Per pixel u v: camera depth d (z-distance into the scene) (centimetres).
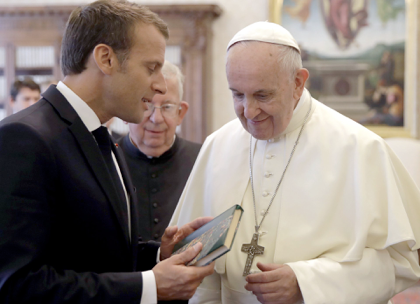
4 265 138
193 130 639
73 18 172
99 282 152
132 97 173
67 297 146
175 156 285
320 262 179
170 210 271
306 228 187
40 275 144
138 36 169
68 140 161
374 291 179
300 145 201
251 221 202
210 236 162
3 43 654
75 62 169
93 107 173
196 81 636
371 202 184
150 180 276
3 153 145
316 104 213
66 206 157
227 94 655
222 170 217
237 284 196
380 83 636
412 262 195
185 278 153
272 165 204
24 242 141
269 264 175
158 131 270
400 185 197
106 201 164
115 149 200
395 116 634
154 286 154
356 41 638
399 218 181
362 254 179
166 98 269
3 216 140
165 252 198
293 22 645
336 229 187
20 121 150
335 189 189
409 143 475
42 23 651
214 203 212
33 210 144
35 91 456
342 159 192
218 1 656
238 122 229
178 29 636
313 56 645
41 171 148
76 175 158
